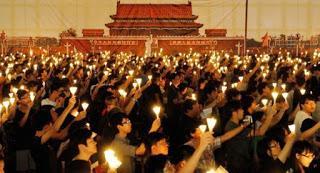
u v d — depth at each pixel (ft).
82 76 58.49
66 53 123.44
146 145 24.62
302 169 24.80
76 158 23.31
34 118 30.19
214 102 38.73
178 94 43.01
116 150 27.02
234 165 30.83
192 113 34.81
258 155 25.98
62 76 56.95
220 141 29.84
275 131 28.04
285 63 73.51
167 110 41.37
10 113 32.35
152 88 43.57
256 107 37.50
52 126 29.99
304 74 54.60
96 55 96.94
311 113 35.68
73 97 30.14
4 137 30.94
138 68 63.26
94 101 40.65
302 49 134.51
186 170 21.57
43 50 127.75
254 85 46.62
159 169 22.81
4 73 61.21
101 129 34.81
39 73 58.23
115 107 34.19
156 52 122.11
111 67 71.72
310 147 24.66
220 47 125.29
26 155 30.53
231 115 32.07
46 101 38.73
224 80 57.41
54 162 29.66
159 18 133.90
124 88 44.27
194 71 62.80
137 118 40.60
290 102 41.93
